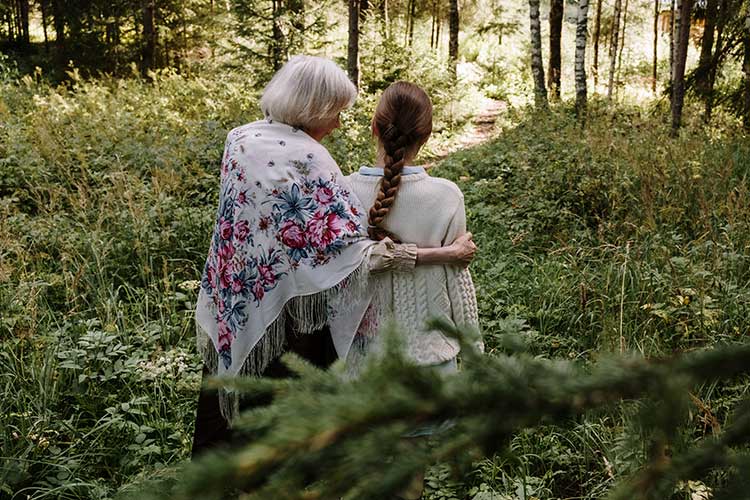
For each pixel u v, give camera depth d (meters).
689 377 0.47
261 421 0.50
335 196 1.92
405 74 15.98
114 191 5.41
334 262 1.90
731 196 4.67
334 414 0.43
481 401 0.45
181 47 18.98
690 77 9.77
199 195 5.84
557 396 0.46
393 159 1.97
